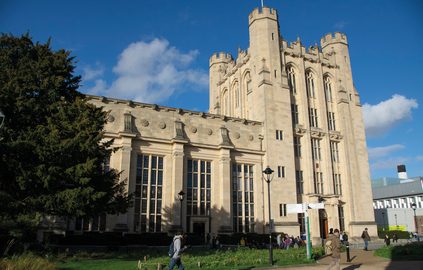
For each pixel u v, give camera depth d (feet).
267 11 179.52
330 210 169.07
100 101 132.26
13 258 54.65
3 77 81.61
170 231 129.39
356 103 194.39
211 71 224.53
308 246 86.43
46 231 109.29
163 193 135.54
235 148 152.05
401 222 315.17
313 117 182.91
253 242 134.72
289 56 183.11
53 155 76.02
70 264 70.85
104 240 112.16
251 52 179.01
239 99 190.70
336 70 196.24
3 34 90.33
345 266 76.38
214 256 84.38
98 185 84.07
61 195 74.08
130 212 126.41
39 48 91.81
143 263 69.51
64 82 92.89
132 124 134.92
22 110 79.46
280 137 162.50
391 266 74.95
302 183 167.84
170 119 143.84
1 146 71.10
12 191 76.28
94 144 81.51
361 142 188.55
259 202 152.66
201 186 144.25
